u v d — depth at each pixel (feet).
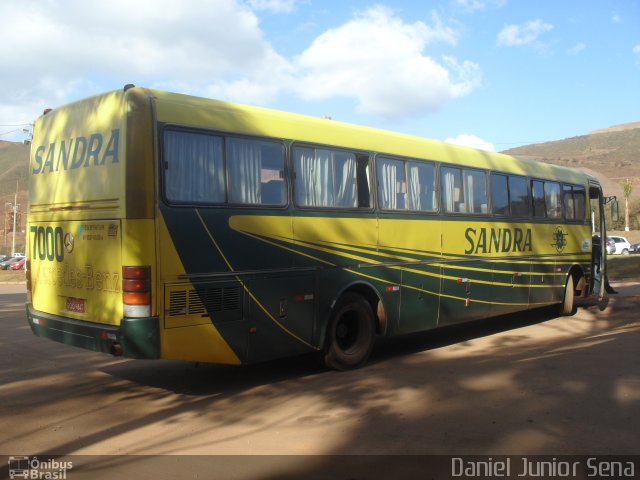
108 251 20.68
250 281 22.62
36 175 24.99
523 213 37.78
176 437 18.15
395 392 22.84
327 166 25.89
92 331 21.03
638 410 19.99
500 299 35.47
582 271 44.27
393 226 28.53
